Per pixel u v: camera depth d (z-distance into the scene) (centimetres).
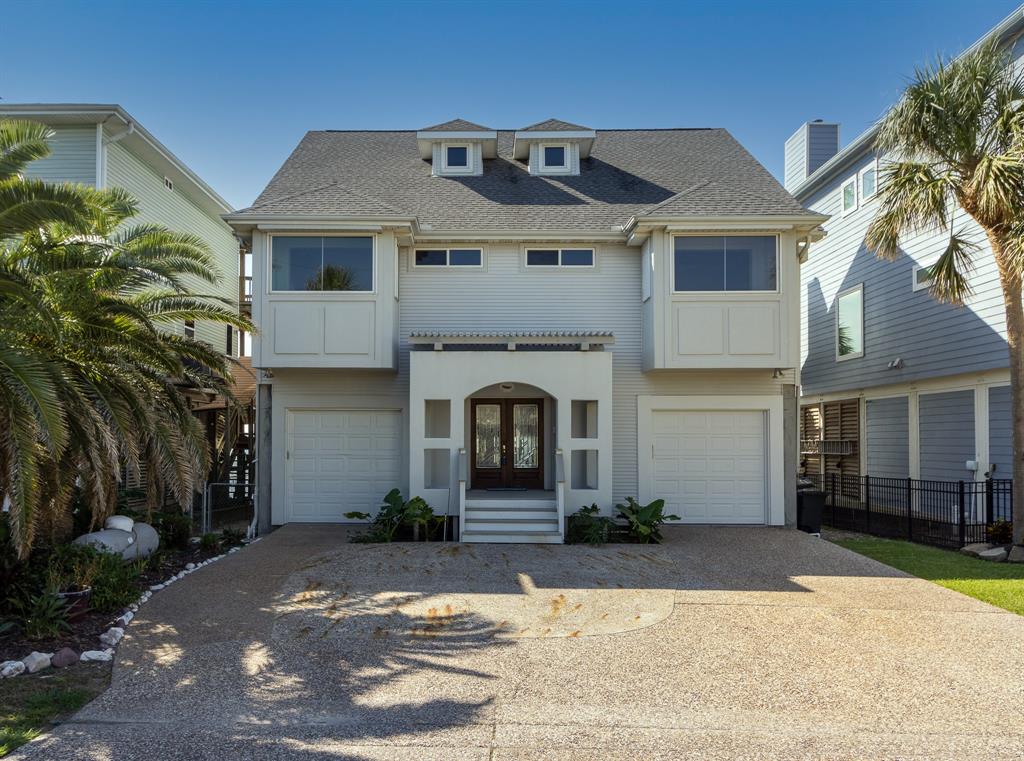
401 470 1385
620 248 1423
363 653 643
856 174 1828
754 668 606
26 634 671
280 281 1301
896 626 721
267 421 1377
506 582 900
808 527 1372
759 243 1305
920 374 1556
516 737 477
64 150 1443
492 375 1262
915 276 1576
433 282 1420
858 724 497
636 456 1392
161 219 1748
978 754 452
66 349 836
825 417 2064
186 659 625
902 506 1645
